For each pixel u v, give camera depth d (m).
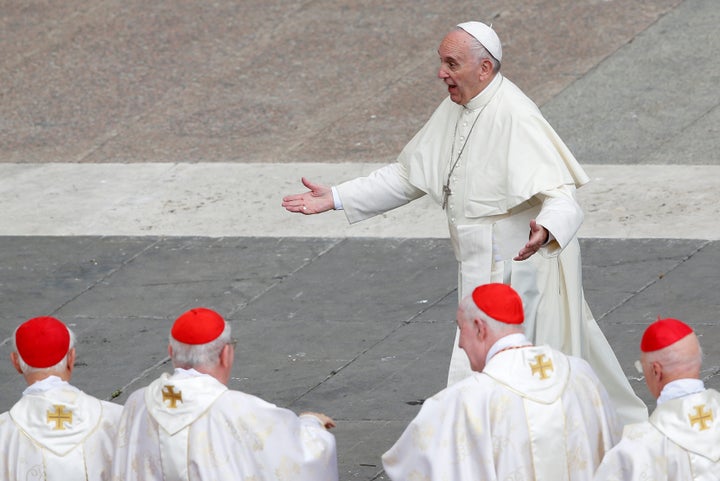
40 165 42.47
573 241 22.84
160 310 31.95
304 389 27.58
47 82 48.75
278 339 30.03
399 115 44.19
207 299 32.44
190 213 37.94
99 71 49.25
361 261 34.06
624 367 27.41
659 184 37.50
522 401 16.95
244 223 37.00
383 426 25.67
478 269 22.83
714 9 48.94
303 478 17.38
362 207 23.91
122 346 30.16
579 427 17.09
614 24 48.72
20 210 38.88
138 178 40.88
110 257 35.28
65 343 18.06
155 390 17.44
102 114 46.09
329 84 46.84
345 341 29.72
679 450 16.02
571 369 17.39
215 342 17.45
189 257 35.00
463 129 22.80
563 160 22.38
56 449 17.64
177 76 48.44
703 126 41.16
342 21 51.38
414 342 29.41
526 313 22.64
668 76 44.59
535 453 16.91
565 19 49.47
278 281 33.22
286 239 35.75
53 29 52.91
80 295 33.09
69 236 36.81
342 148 42.12
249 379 28.17
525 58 47.03
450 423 17.11
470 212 22.73
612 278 31.89
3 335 30.98
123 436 17.56
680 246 33.41
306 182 23.97
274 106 45.62
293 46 49.81
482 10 50.94
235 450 17.14
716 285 30.98
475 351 17.62
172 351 17.62
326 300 31.97
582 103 43.50
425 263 33.66
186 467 17.09
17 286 33.75
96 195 39.75
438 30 49.84
